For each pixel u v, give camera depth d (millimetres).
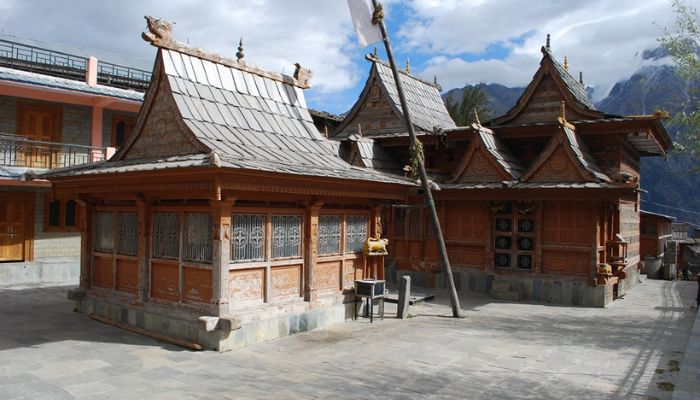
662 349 10625
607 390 7906
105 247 12477
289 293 11289
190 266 10203
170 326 10398
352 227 13133
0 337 10461
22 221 19984
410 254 20266
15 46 24453
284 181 10047
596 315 14742
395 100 22406
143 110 11688
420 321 13172
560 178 16750
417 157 13812
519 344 10867
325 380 8086
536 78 19625
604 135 17875
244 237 10242
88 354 9266
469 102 38062
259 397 7242
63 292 16594
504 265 18250
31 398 7023
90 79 21766
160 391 7395
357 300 13125
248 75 12984
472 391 7742
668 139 20156
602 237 17047
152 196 10984
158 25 11250
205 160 8758
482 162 18203
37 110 20672
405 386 7891
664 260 29453
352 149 19922
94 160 21266
